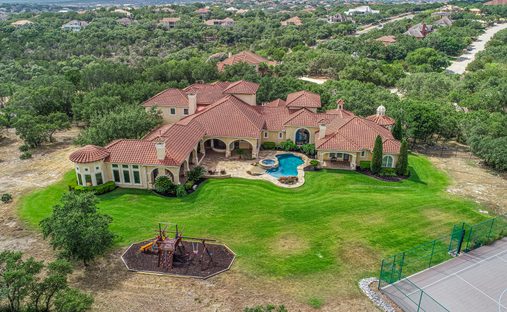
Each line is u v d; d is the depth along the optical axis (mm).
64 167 57469
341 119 62656
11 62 131250
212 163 57781
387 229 41344
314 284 32781
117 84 83625
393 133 59875
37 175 54719
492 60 129625
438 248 37656
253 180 52750
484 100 87250
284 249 37750
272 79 84750
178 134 54188
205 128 59938
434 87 100062
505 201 48562
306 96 68312
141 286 32656
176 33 173875
